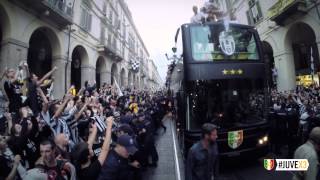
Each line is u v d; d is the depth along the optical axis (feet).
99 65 88.84
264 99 24.13
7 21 40.52
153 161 27.20
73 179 11.42
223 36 24.13
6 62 39.99
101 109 22.26
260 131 23.52
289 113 28.63
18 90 19.01
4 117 16.87
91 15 76.84
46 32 53.67
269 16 55.62
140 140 24.80
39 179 10.21
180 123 27.25
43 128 15.70
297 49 58.95
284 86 54.85
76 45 65.21
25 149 13.84
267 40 61.36
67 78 59.06
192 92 22.80
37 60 59.98
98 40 83.05
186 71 23.03
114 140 19.15
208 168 13.52
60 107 17.66
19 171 11.74
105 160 12.01
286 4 48.34
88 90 29.32
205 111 22.77
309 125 24.77
